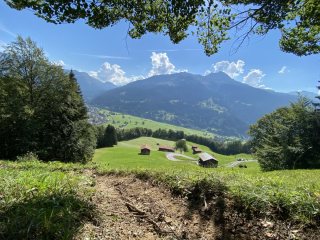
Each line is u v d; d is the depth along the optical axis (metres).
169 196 6.94
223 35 8.35
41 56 41.25
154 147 153.25
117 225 5.06
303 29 9.11
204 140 188.38
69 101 43.97
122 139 175.50
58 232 4.18
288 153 38.47
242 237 4.73
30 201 5.35
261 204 5.38
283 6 7.53
